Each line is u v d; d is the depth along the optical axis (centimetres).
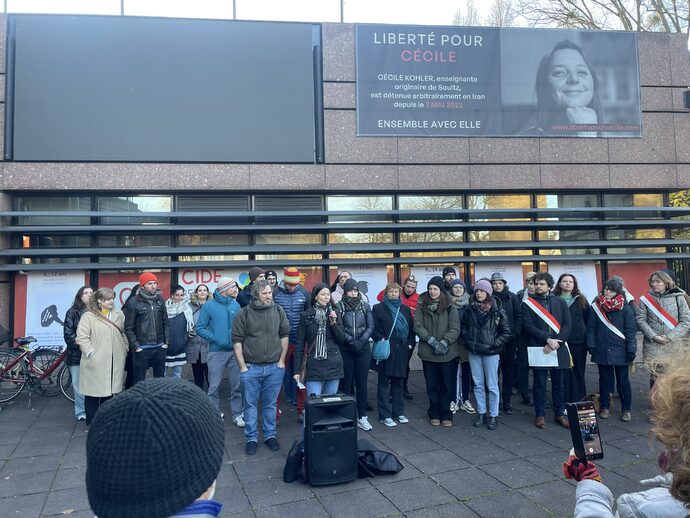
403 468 435
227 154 798
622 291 583
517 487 394
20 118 754
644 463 440
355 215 838
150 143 780
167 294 786
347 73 839
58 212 754
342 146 832
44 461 469
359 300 562
